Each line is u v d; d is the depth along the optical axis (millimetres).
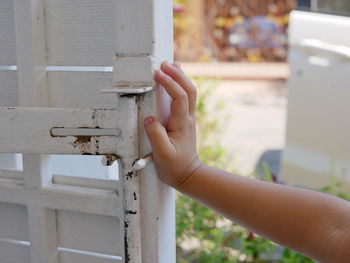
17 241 681
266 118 3412
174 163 583
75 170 687
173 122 590
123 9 569
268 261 1336
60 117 583
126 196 584
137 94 576
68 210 633
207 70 4852
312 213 566
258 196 585
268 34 5324
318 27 1830
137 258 598
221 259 1302
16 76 644
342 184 1604
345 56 1693
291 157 1904
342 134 1684
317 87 1799
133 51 572
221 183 596
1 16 636
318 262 574
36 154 616
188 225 1390
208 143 2178
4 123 593
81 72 616
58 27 612
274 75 4688
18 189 644
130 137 570
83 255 647
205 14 5285
